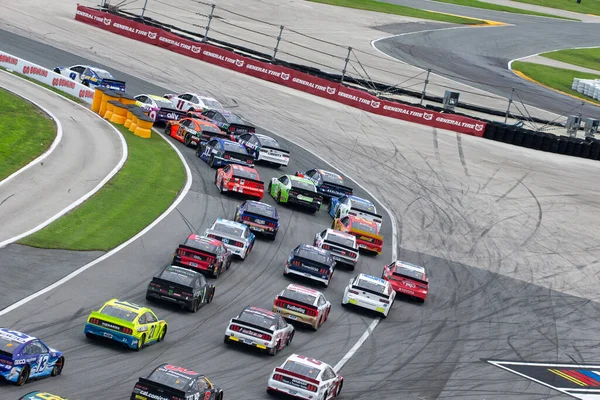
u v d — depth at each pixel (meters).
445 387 116.81
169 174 185.00
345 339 127.06
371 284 139.25
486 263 178.12
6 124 185.38
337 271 157.12
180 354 106.25
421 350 129.38
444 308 150.50
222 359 107.88
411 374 119.00
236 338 110.62
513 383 123.25
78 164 175.12
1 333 86.62
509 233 198.38
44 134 187.38
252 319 111.56
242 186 178.50
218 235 145.88
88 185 165.50
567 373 131.50
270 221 160.00
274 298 134.75
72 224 145.38
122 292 122.94
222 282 136.50
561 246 196.12
